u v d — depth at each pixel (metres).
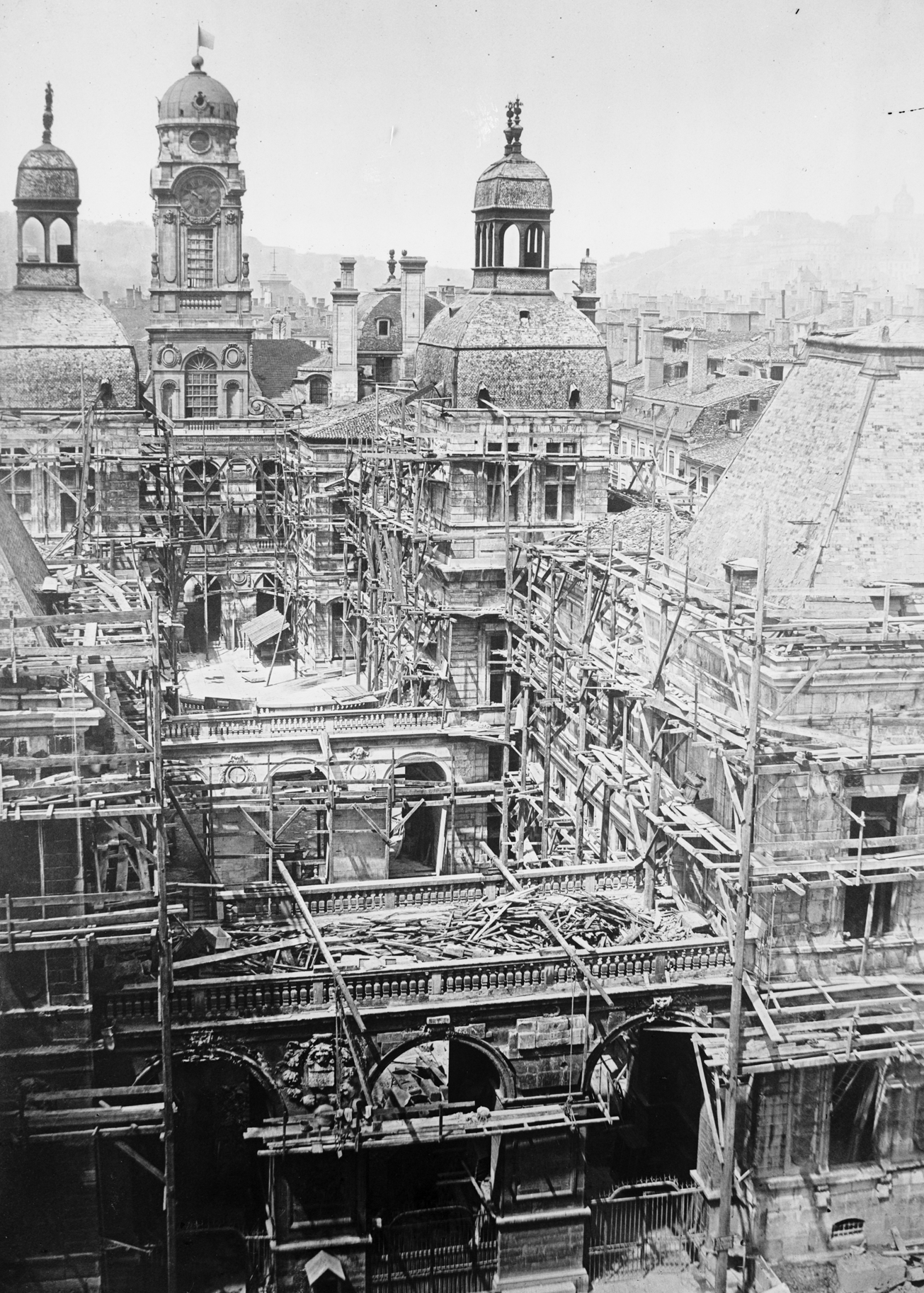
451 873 55.00
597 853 50.25
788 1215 38.31
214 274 92.38
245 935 39.59
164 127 89.56
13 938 33.88
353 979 36.28
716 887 41.19
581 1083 37.53
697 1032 37.78
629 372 128.88
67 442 71.12
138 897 34.78
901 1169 39.03
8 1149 34.53
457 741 55.97
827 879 38.31
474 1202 38.91
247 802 51.28
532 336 63.66
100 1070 35.78
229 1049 35.81
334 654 87.69
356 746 55.00
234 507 92.50
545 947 38.62
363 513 76.69
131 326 140.50
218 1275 36.94
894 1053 37.53
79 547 58.69
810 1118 38.16
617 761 47.31
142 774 38.53
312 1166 35.44
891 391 43.12
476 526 62.16
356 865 54.62
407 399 70.25
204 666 88.62
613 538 50.16
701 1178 38.31
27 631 39.78
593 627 49.81
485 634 62.03
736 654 39.75
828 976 38.84
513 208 64.06
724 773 40.09
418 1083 43.59
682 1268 38.06
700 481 93.31
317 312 172.38
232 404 94.38
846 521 41.28
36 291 75.12
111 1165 36.19
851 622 38.19
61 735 35.44
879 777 38.22
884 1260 38.34
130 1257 36.50
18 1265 34.91
